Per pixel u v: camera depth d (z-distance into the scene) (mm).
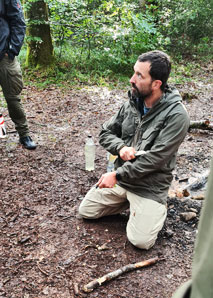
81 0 7086
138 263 2115
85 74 6609
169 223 2609
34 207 2725
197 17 10086
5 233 2398
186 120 2158
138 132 2334
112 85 6289
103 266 2125
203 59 9086
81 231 2457
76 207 2768
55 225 2514
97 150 3889
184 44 9672
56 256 2195
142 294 1918
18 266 2098
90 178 3240
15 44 3201
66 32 6832
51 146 3852
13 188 2963
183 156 3844
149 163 2137
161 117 2189
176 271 2109
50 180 3143
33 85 5848
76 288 1937
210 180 510
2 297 1861
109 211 2568
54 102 5262
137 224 2215
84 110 5066
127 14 7055
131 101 2352
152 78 2107
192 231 2529
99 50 7418
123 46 7160
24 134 3717
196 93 6398
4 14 3115
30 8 6090
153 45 7363
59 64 6699
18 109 3547
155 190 2262
